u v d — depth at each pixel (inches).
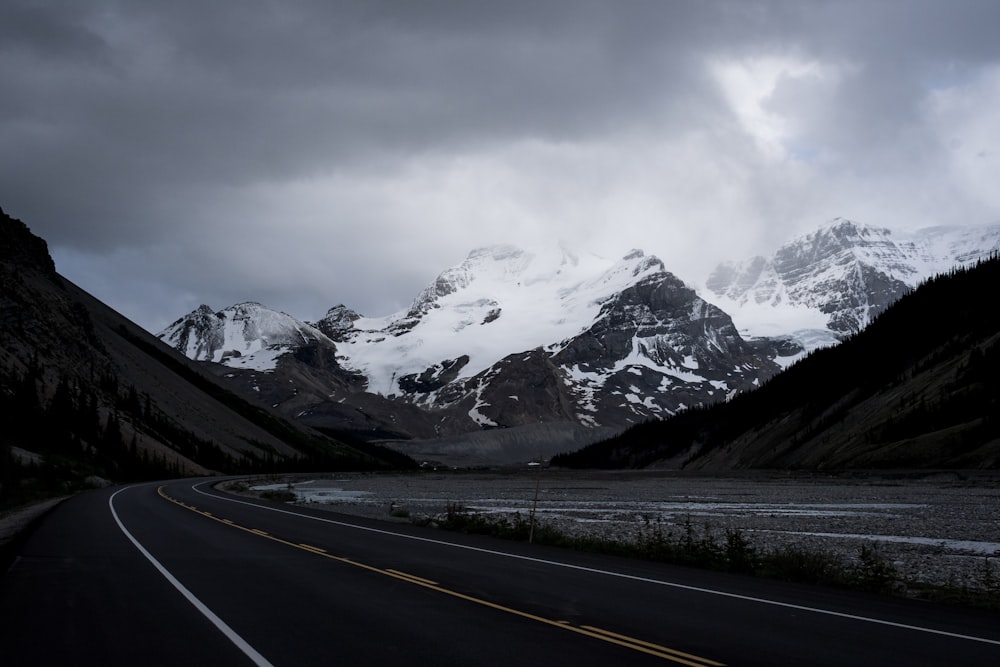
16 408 3860.7
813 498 2573.8
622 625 445.7
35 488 2297.0
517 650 384.8
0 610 491.8
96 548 841.5
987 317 5664.4
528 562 741.9
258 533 1029.2
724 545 984.9
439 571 669.9
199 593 552.7
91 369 5930.1
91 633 425.1
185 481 3909.9
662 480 5196.9
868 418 5403.5
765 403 7746.1
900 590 639.8
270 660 366.3
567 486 4030.5
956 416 4581.7
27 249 7003.0
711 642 404.8
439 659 367.6
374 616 469.4
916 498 2481.5
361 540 947.3
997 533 1310.3
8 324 5068.9
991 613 523.2
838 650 389.7
